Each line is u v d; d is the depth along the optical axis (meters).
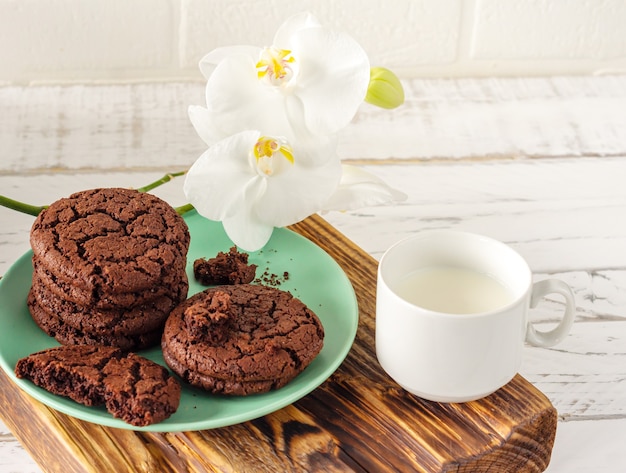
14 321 0.69
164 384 0.64
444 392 0.65
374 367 0.70
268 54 0.73
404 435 0.66
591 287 0.85
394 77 0.74
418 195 0.95
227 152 0.73
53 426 0.67
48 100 1.06
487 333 0.63
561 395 0.77
